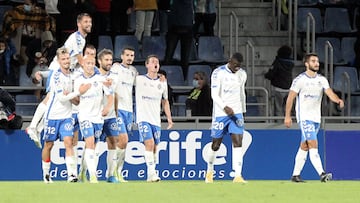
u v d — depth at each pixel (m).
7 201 33.94
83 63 47.50
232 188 40.91
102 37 68.75
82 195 36.44
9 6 71.50
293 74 69.81
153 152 51.97
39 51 65.12
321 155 59.94
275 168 59.38
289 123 50.59
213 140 50.34
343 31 74.00
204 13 70.81
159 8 70.88
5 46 64.25
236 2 75.19
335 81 69.25
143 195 36.59
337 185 43.75
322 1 75.56
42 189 39.44
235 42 71.56
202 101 59.66
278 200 34.69
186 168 58.59
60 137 47.47
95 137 48.12
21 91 64.00
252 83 67.25
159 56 69.25
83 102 47.53
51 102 47.00
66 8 65.25
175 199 34.81
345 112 67.56
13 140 57.53
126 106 51.59
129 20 72.12
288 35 72.81
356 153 60.31
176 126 58.69
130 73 51.56
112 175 50.72
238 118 49.62
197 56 69.62
